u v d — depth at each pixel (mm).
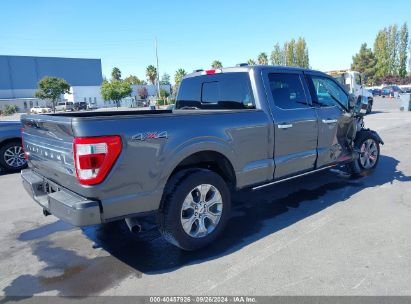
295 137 4594
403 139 10742
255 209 4883
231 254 3590
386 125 14680
